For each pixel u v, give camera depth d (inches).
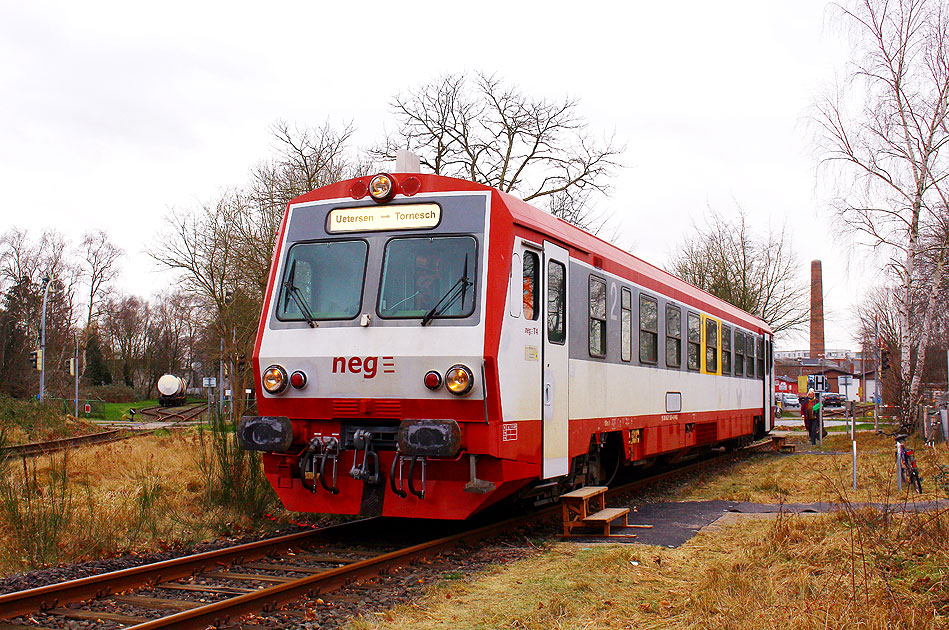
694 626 221.6
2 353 1887.3
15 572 293.3
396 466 326.0
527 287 355.9
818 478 572.4
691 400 605.9
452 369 321.1
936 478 424.5
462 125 1070.4
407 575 286.8
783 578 263.9
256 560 310.5
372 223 349.7
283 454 350.9
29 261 2345.0
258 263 1210.6
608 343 449.7
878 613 211.5
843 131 914.7
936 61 874.8
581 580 273.7
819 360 3649.1
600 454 469.1
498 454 323.3
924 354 943.0
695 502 485.1
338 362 337.4
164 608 245.0
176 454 636.1
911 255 909.8
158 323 3253.0
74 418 1146.0
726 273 1598.2
